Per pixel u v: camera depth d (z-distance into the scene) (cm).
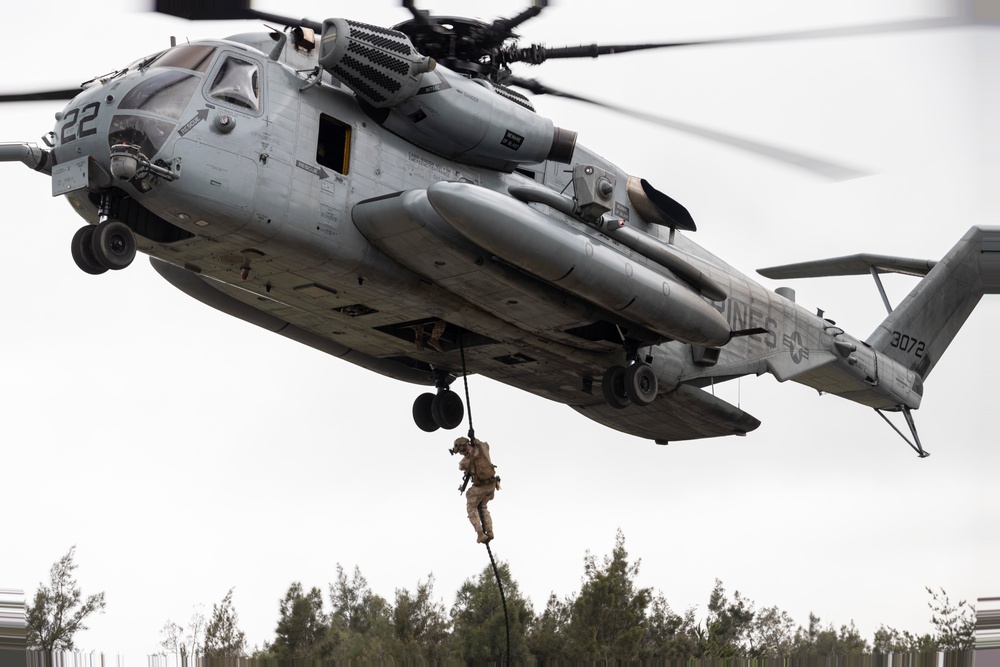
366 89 1802
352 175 1844
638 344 2177
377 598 3775
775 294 2572
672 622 3878
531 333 2141
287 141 1767
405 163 1909
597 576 3862
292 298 2003
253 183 1725
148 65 1739
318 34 1891
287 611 3703
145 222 1802
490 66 1978
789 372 2550
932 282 2975
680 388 2388
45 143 1733
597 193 1959
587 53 1955
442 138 1909
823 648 3819
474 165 1992
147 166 1622
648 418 2542
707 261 2412
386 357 2364
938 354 2989
